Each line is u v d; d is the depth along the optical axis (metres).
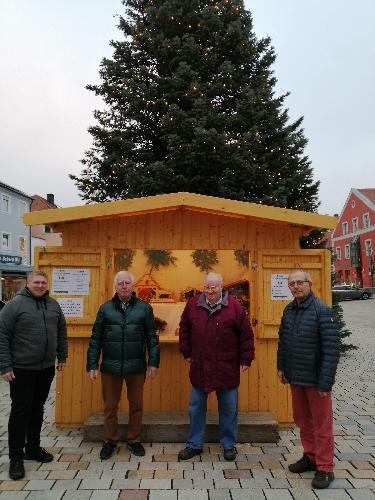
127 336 4.40
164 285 6.24
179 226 5.46
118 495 3.55
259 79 11.21
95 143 11.37
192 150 9.62
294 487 3.70
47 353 4.15
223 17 11.51
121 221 5.42
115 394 4.45
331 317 3.87
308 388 3.92
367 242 46.53
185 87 10.62
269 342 5.34
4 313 4.03
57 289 5.27
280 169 10.47
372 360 10.27
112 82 11.54
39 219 5.01
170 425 4.73
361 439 4.85
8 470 4.01
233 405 4.35
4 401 6.55
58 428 5.21
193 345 4.43
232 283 5.87
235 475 3.93
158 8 11.34
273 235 5.48
